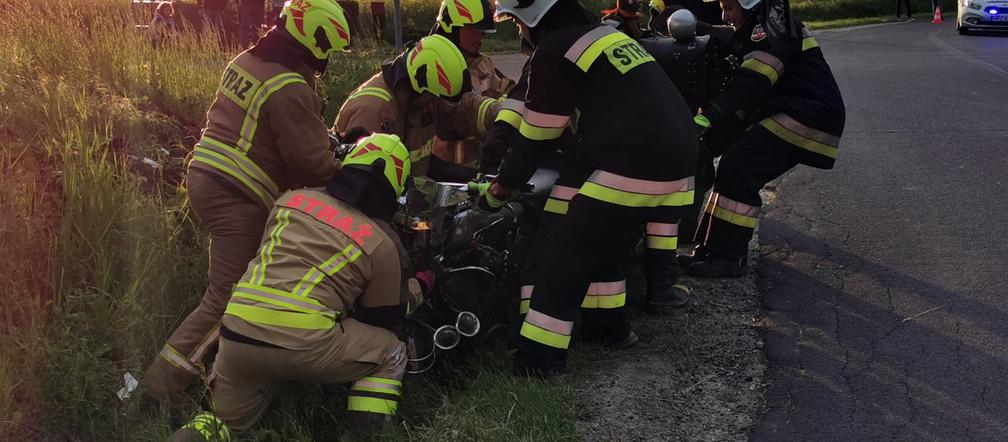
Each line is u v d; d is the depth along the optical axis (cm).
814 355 480
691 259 607
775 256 621
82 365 383
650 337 504
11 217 428
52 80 596
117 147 545
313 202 377
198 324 406
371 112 461
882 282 570
